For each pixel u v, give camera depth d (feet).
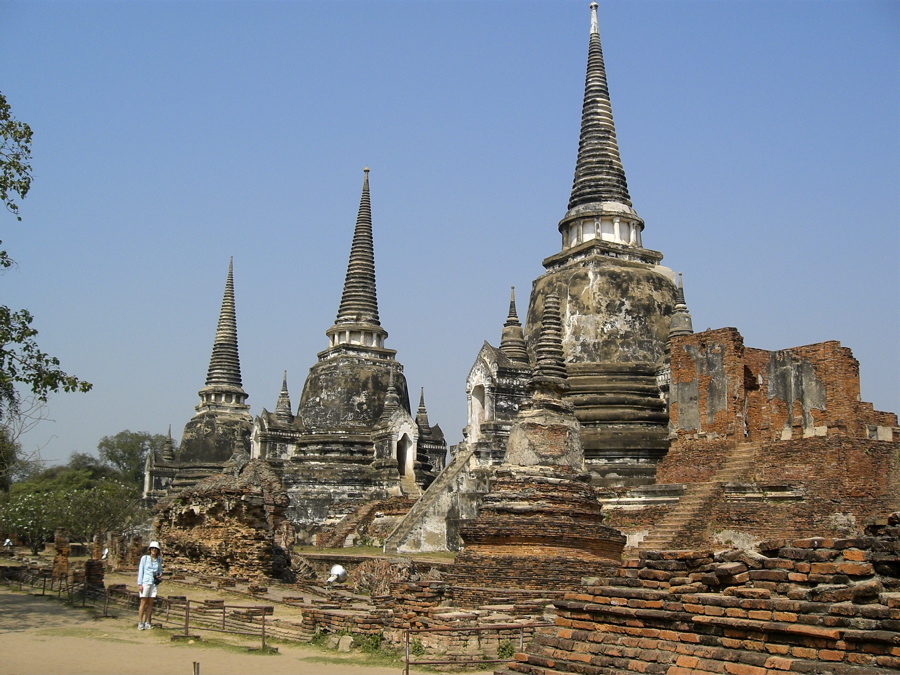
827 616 31.83
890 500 96.78
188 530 114.42
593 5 164.96
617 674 36.47
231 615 70.85
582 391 133.49
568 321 140.77
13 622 67.92
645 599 37.52
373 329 198.08
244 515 103.71
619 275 141.28
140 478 375.45
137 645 58.08
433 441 207.62
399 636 59.72
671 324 138.41
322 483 174.81
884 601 31.12
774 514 96.48
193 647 58.39
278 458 189.06
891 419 105.29
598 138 155.94
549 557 79.82
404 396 196.85
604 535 83.41
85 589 86.89
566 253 149.38
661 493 108.27
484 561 80.18
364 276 203.10
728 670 33.42
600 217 149.48
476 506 131.44
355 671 51.75
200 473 238.27
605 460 126.93
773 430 105.60
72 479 302.45
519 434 88.74
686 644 35.53
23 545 199.21
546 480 84.33
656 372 135.03
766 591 34.17
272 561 107.34
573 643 39.37
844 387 100.01
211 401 252.83
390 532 143.23
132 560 134.10
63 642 58.08
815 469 97.50
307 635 64.69
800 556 34.47
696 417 111.14
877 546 33.12
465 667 54.54
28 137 74.64
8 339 73.51
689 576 36.94
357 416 188.03
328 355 197.88
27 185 74.79
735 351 108.88
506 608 68.69
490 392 136.46
